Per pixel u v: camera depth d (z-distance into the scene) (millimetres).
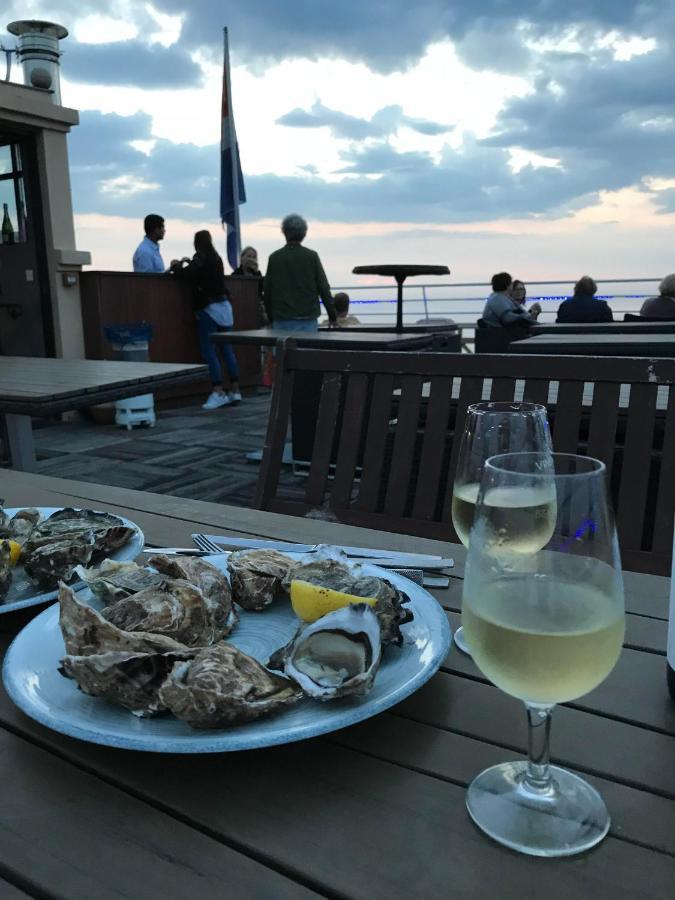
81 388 2357
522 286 8891
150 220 6512
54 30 5602
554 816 452
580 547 455
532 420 762
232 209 8609
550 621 427
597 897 398
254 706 513
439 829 452
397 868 421
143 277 6355
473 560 470
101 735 506
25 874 425
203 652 551
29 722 582
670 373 1281
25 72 5555
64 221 5883
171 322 6660
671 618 595
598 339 2891
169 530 1064
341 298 7500
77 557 812
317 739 551
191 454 4750
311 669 582
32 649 646
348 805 477
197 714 501
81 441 5250
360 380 1539
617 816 461
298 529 1064
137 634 576
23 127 5539
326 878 415
